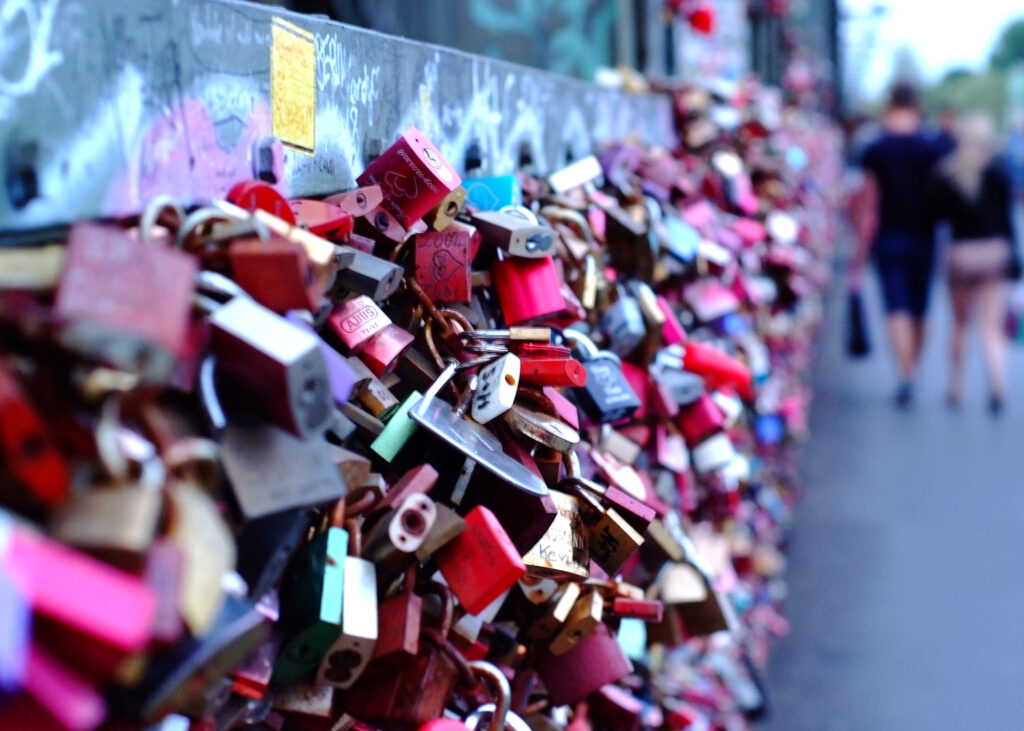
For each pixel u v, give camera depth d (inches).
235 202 51.3
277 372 38.0
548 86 108.7
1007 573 217.2
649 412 90.8
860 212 377.1
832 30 1387.8
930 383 414.0
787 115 426.3
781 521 214.2
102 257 30.8
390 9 192.9
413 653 49.8
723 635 135.8
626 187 106.0
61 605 26.5
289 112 58.8
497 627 66.2
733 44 419.2
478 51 207.2
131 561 29.2
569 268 83.5
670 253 109.0
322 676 47.8
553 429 60.0
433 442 58.1
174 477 34.9
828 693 168.9
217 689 39.1
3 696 25.4
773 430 178.4
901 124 365.7
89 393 31.5
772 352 193.8
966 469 294.7
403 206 65.7
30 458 29.0
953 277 366.0
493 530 51.4
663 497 91.4
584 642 67.0
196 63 50.1
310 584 45.8
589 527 64.6
